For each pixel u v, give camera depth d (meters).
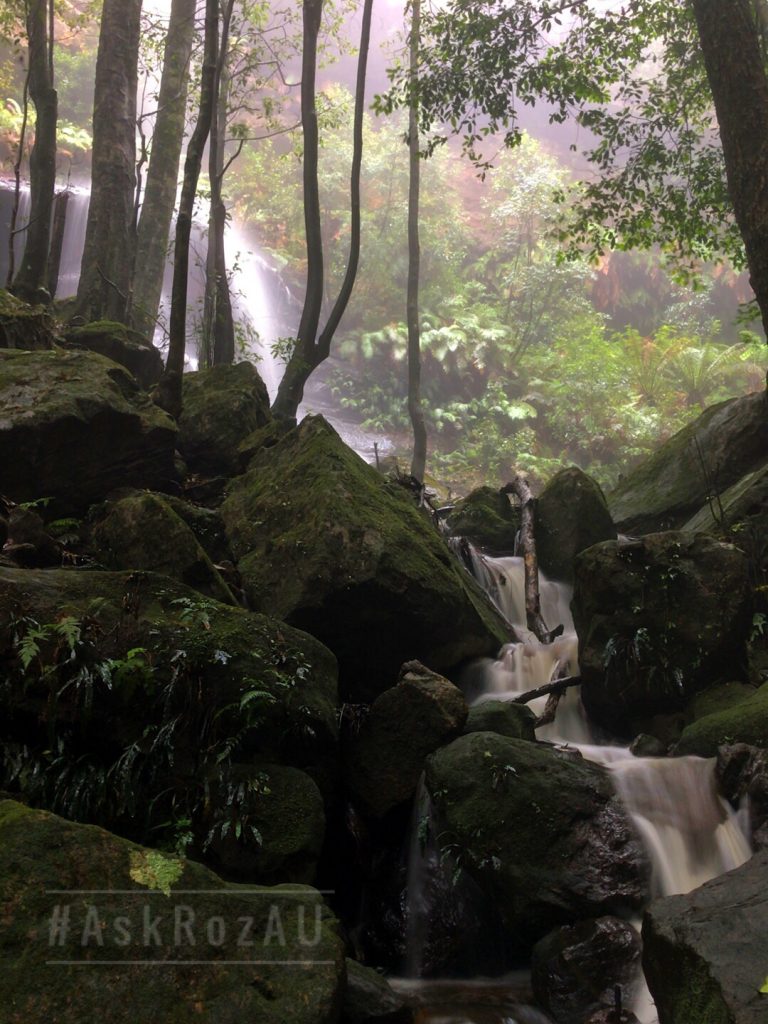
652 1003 3.65
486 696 5.98
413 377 11.87
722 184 9.94
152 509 4.94
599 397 20.34
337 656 5.46
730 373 22.34
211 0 6.41
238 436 7.14
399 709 4.73
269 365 19.89
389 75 9.64
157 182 10.73
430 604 5.48
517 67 9.70
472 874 4.22
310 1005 2.77
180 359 6.78
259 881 3.76
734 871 3.55
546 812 4.20
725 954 2.96
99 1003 2.60
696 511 8.62
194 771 3.88
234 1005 2.71
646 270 26.33
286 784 4.00
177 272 6.62
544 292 22.77
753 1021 2.65
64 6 15.55
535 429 21.30
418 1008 3.87
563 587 7.57
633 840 4.20
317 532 5.41
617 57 9.96
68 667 3.81
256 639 4.36
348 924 4.53
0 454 5.40
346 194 22.78
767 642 6.06
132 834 3.77
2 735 3.77
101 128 9.70
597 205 10.46
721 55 6.60
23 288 8.69
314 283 8.62
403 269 21.97
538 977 3.88
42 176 8.80
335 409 20.62
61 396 5.71
